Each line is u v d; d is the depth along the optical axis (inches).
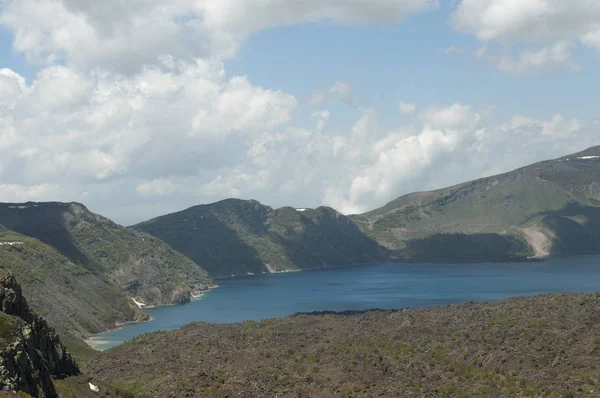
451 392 5580.7
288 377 6200.8
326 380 6058.1
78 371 5565.9
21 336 4227.4
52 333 5487.2
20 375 3914.9
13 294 4909.0
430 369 6510.8
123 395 5477.4
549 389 5403.5
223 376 6441.9
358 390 5664.4
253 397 5718.5
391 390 5654.5
